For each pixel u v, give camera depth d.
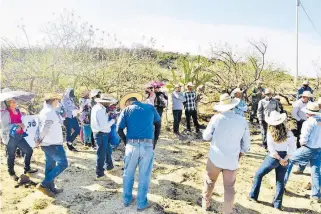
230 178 4.34
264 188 5.71
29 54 9.39
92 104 7.29
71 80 10.17
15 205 4.75
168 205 4.93
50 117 4.57
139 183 4.66
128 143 4.64
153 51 11.95
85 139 7.50
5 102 5.34
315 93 13.79
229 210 4.41
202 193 4.90
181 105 8.87
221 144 4.25
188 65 11.77
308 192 5.61
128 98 4.80
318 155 5.29
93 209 4.72
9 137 5.37
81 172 6.02
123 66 10.49
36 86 9.13
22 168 6.13
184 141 8.40
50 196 5.01
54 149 4.71
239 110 6.55
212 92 13.53
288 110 11.83
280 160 4.71
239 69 12.84
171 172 6.24
